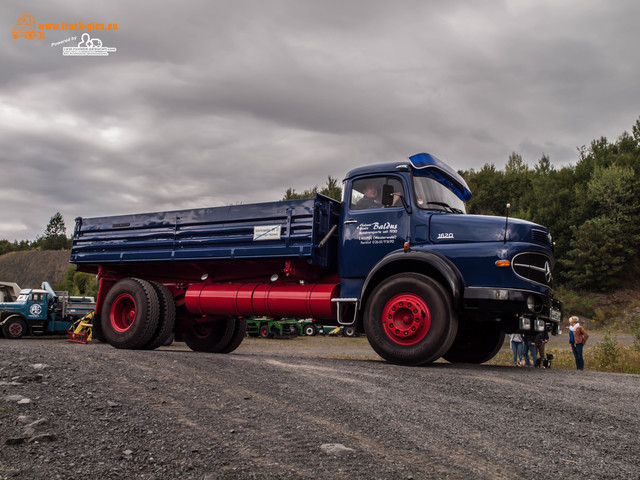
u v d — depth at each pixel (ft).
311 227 25.02
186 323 32.14
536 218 147.54
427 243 23.06
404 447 11.01
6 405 12.30
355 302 24.31
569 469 10.09
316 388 16.25
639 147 171.73
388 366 21.44
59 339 69.05
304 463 9.84
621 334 96.43
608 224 134.00
